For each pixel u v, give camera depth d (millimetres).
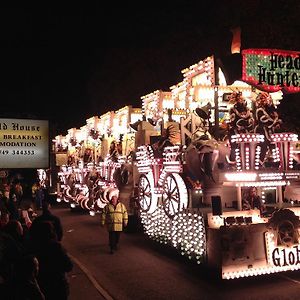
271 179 10195
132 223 15828
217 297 8242
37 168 9812
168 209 12195
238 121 10102
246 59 9906
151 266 10773
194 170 10852
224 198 11312
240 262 9141
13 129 9555
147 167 13938
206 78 11562
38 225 5832
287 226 9539
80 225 18719
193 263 10555
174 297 8305
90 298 8195
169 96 14609
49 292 5492
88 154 22609
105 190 17469
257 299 8078
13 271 5168
